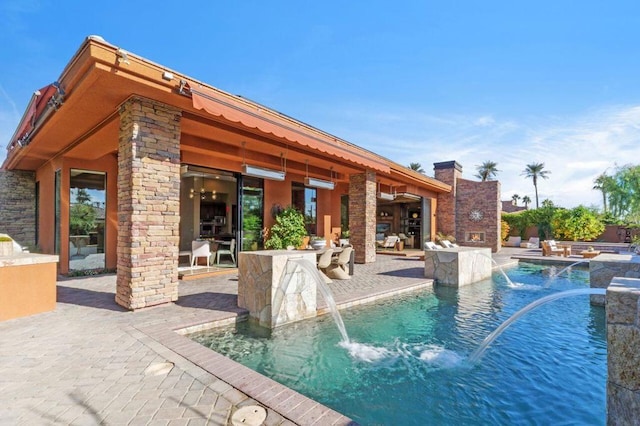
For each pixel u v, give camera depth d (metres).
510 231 28.95
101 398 3.12
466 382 4.13
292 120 9.27
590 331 5.98
